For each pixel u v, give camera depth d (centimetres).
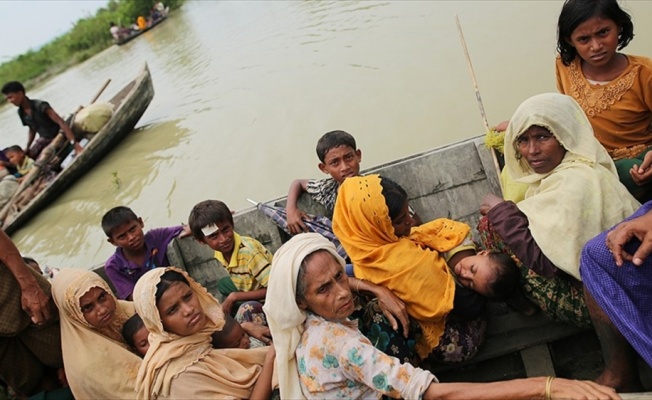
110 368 267
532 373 270
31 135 977
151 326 246
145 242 375
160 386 240
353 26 1112
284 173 709
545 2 855
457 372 285
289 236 387
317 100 856
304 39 1165
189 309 242
